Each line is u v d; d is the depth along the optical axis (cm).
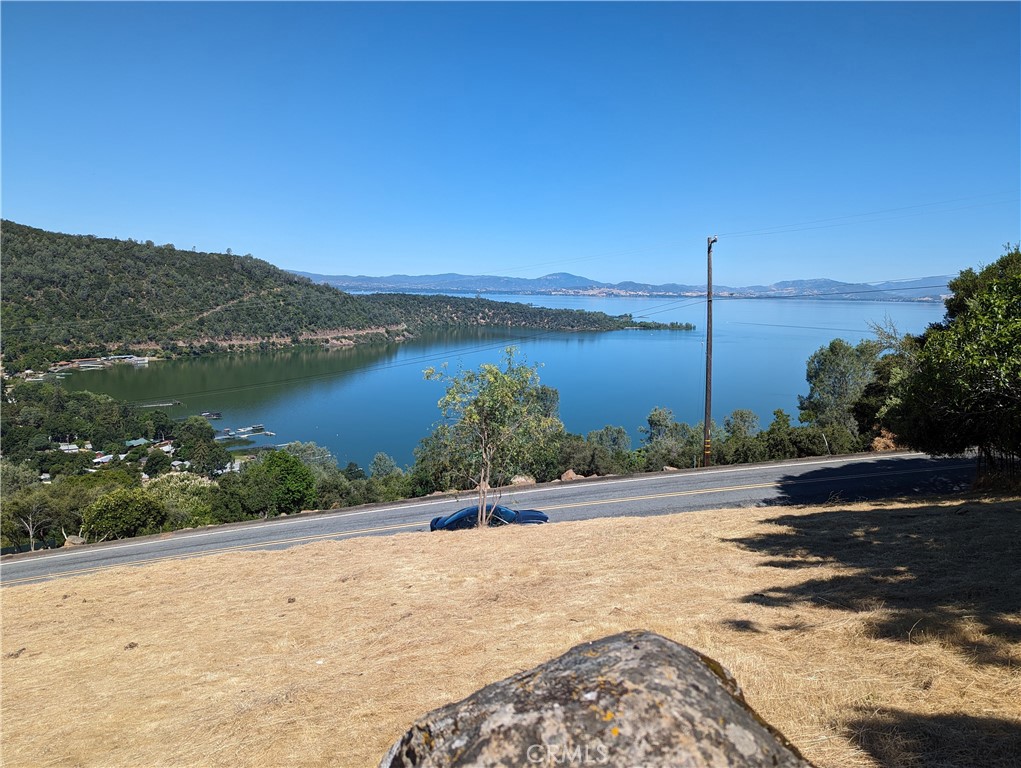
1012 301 1180
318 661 702
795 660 482
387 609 890
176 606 1110
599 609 727
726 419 6656
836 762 319
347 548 1506
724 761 172
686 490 2188
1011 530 859
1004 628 478
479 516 1694
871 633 518
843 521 1144
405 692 550
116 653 863
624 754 173
